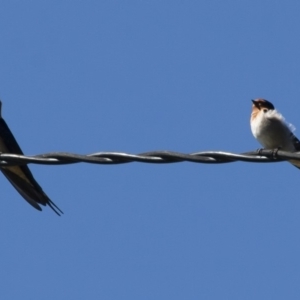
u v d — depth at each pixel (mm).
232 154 8734
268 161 8688
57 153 9133
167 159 8836
